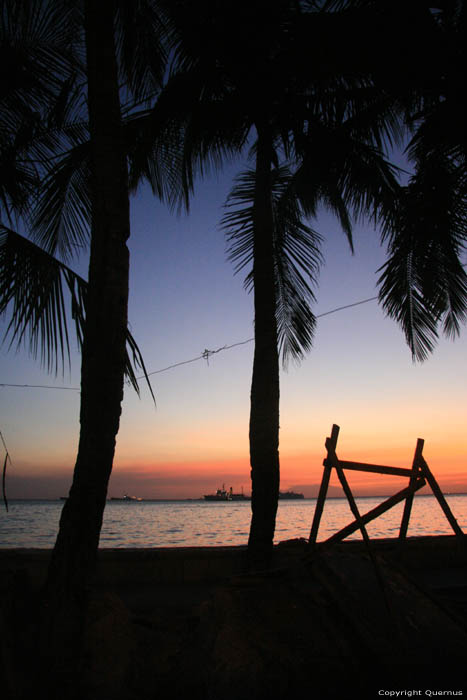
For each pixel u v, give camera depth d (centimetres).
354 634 377
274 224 889
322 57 678
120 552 661
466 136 609
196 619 444
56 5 536
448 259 724
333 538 451
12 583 400
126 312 446
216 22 703
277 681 331
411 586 440
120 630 385
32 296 499
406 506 491
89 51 473
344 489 453
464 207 630
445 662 349
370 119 773
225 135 795
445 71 621
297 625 384
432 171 662
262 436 667
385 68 661
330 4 678
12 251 498
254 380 693
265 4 679
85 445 410
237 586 447
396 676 336
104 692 330
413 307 821
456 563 764
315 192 893
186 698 345
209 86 739
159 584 650
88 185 664
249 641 363
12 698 301
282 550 679
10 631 357
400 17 617
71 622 371
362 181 778
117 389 427
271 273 731
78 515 397
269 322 709
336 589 416
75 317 520
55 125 551
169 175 864
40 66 501
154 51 740
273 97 752
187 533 3712
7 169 527
